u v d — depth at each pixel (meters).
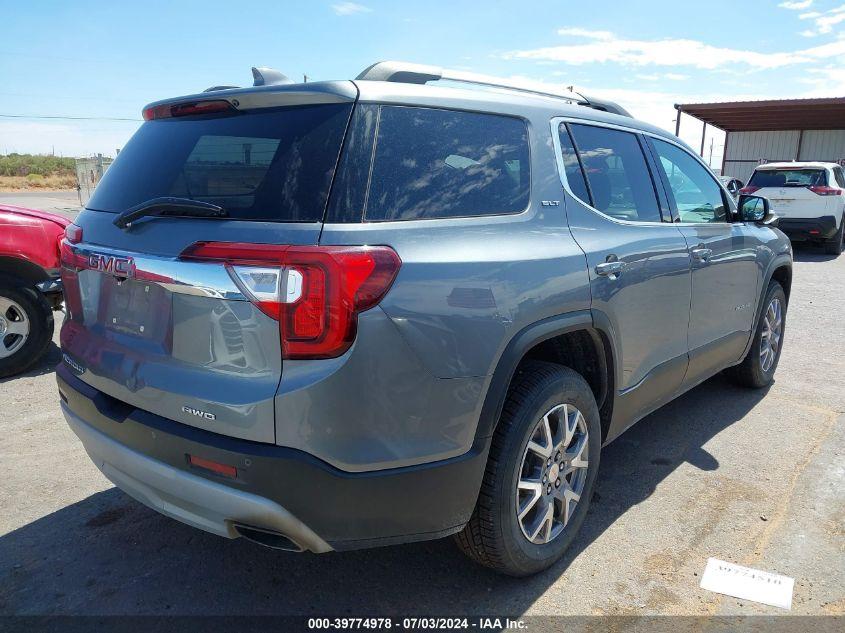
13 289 5.26
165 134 2.70
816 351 6.30
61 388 2.78
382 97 2.35
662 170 3.75
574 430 2.87
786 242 5.20
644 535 3.15
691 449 4.10
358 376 2.07
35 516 3.28
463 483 2.36
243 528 2.23
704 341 4.02
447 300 2.24
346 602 2.66
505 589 2.75
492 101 2.76
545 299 2.59
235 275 2.07
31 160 72.50
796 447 4.13
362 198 2.17
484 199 2.57
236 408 2.09
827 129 25.34
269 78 2.69
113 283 2.51
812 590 2.73
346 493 2.13
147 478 2.37
